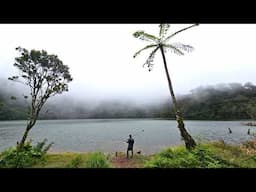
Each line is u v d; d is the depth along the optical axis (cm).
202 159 756
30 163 905
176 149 852
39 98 1188
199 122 11050
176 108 1107
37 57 1152
